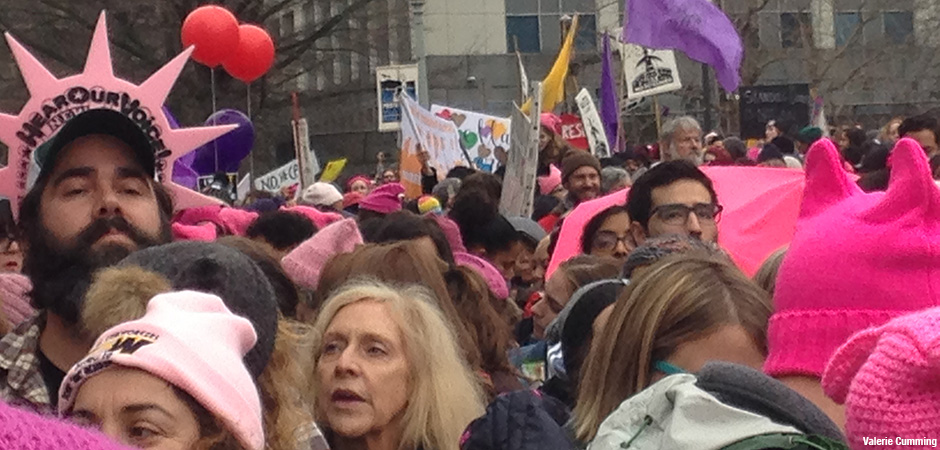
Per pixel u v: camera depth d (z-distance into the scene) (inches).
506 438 126.4
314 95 1256.2
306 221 252.5
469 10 1667.1
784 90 746.8
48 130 146.8
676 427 99.3
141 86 149.3
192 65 1046.4
